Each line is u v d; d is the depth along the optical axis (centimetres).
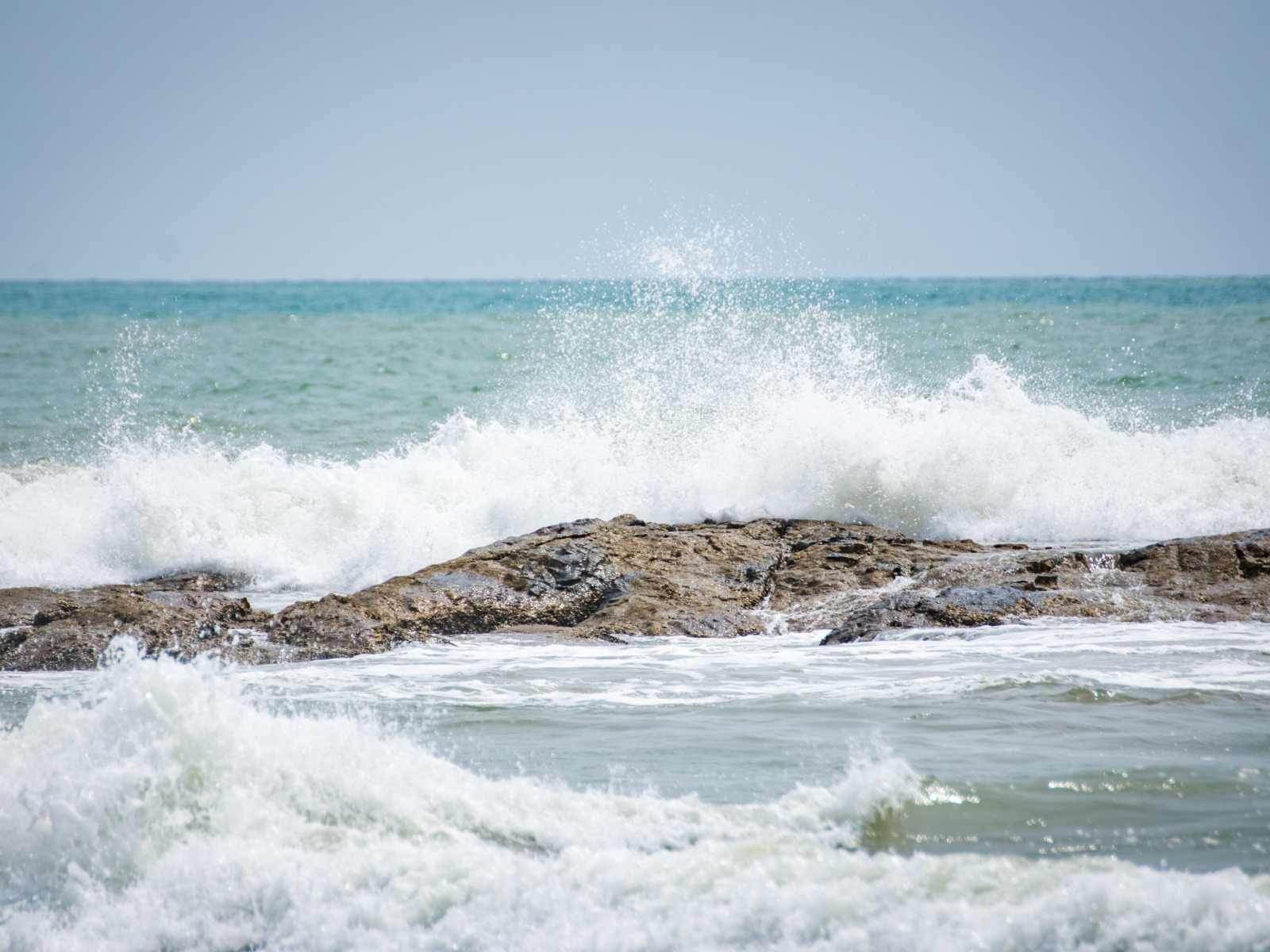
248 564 902
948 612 662
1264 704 463
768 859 288
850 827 325
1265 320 2806
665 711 482
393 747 373
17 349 2581
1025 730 432
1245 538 734
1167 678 510
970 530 880
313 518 970
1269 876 259
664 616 686
